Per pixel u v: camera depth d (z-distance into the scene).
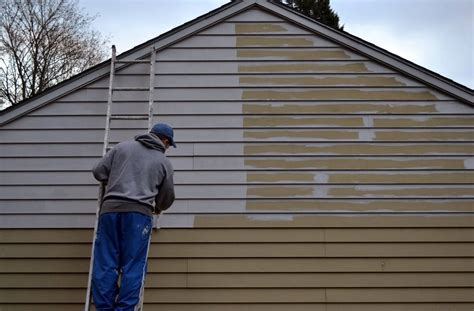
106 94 4.43
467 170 4.30
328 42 4.57
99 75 4.44
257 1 4.61
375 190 4.26
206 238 4.15
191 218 4.19
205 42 4.55
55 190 4.24
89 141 4.33
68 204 4.22
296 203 4.23
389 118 4.41
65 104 4.40
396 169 4.29
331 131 4.38
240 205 4.22
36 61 15.58
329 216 4.21
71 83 4.42
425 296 4.05
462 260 4.12
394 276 4.09
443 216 4.21
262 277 4.09
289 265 4.11
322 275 4.09
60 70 16.34
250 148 4.33
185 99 4.41
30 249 4.12
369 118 4.40
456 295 4.05
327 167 4.30
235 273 4.09
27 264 4.10
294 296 4.05
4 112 4.34
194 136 4.34
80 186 4.25
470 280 4.07
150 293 4.04
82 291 4.06
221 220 4.19
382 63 4.50
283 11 4.59
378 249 4.14
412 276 4.09
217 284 4.07
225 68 4.49
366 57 4.52
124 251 3.08
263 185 4.26
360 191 4.25
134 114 4.38
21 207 4.20
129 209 3.10
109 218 3.11
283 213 4.21
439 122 4.39
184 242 4.14
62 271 4.09
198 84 4.45
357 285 4.07
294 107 4.42
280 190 4.25
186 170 4.27
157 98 4.41
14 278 4.07
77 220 4.19
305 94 4.45
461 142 4.35
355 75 4.49
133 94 4.42
